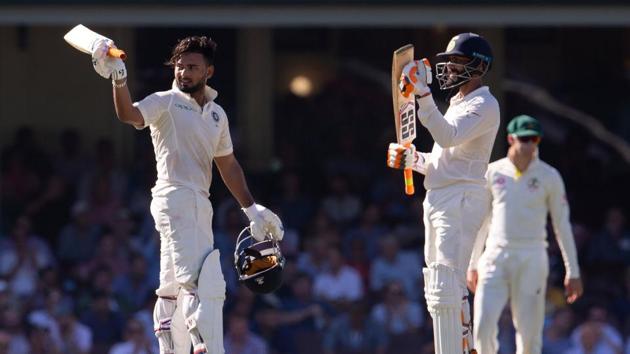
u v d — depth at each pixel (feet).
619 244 171.42
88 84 191.62
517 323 113.29
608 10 168.66
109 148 184.75
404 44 190.39
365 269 166.40
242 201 82.43
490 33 190.80
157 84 188.65
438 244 82.89
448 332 82.07
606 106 192.34
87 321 156.76
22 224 167.53
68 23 167.63
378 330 157.58
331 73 191.52
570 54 192.54
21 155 183.42
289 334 157.07
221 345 78.18
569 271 112.27
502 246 111.96
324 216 172.86
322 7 167.12
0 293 158.10
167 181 78.79
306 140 189.88
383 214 175.73
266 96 191.11
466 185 82.58
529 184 111.65
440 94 178.60
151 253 165.78
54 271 163.22
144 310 154.40
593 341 152.76
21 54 191.62
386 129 189.26
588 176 188.24
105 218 174.91
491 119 82.07
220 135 80.28
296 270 162.09
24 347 152.87
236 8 167.02
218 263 78.48
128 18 167.12
